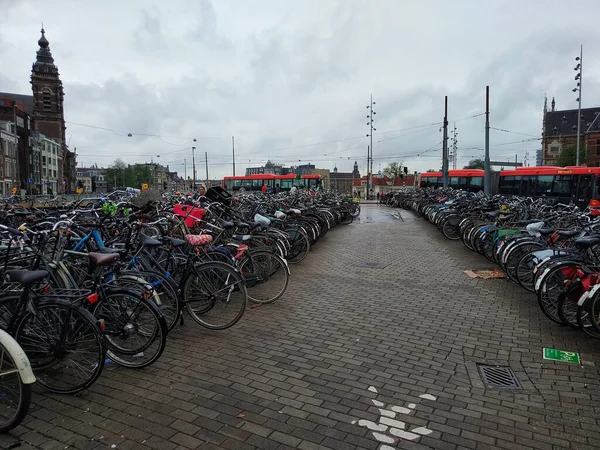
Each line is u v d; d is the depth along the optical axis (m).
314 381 3.79
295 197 13.52
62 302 3.48
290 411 3.31
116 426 3.11
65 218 6.09
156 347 3.97
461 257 9.62
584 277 4.77
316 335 4.87
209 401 3.45
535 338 4.82
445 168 26.95
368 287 6.97
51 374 3.66
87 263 4.13
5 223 7.56
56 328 3.50
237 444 2.90
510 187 24.14
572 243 6.08
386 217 20.62
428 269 8.35
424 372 3.98
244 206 10.13
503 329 5.09
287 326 5.15
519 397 3.56
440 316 5.55
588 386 3.75
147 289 4.12
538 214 9.72
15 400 3.09
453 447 2.90
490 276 7.64
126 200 10.03
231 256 5.58
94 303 3.70
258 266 6.05
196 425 3.12
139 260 4.86
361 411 3.32
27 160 65.44
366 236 13.22
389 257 9.62
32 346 3.53
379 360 4.23
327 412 3.30
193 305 5.06
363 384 3.74
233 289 4.94
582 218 8.14
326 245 11.31
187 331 4.96
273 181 40.00
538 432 3.08
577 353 4.42
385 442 2.94
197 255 5.09
